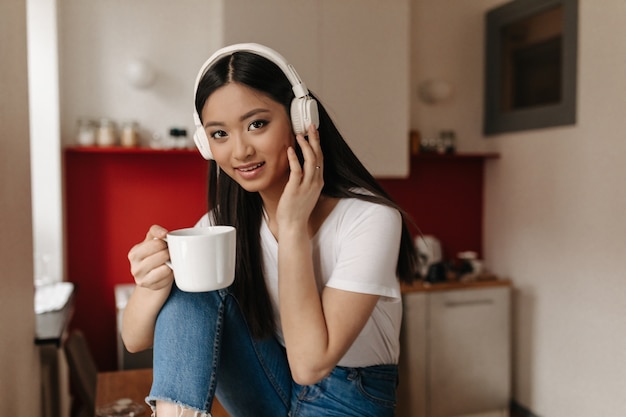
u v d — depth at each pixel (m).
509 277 3.46
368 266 1.06
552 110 3.05
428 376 3.02
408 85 3.21
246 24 2.88
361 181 1.20
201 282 0.91
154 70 3.17
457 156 3.45
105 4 3.09
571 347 2.95
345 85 3.08
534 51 3.22
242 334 1.23
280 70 1.02
